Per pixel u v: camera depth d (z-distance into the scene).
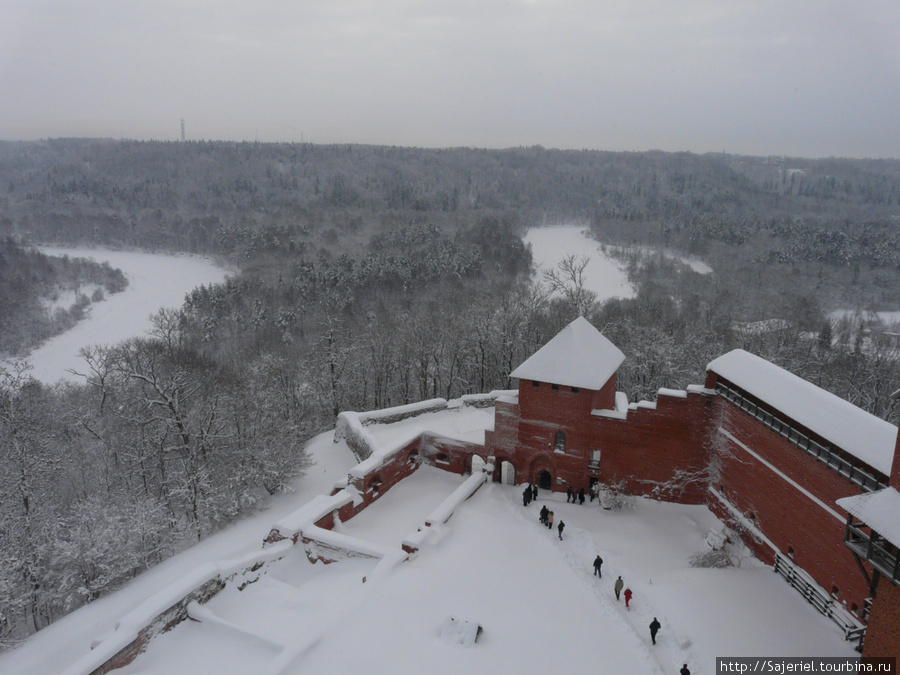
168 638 26.64
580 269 87.38
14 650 31.75
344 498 37.59
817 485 27.34
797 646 24.56
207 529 44.91
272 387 59.03
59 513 44.62
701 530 34.28
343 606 27.20
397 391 71.81
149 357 51.28
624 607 27.78
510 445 41.00
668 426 36.38
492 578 29.81
